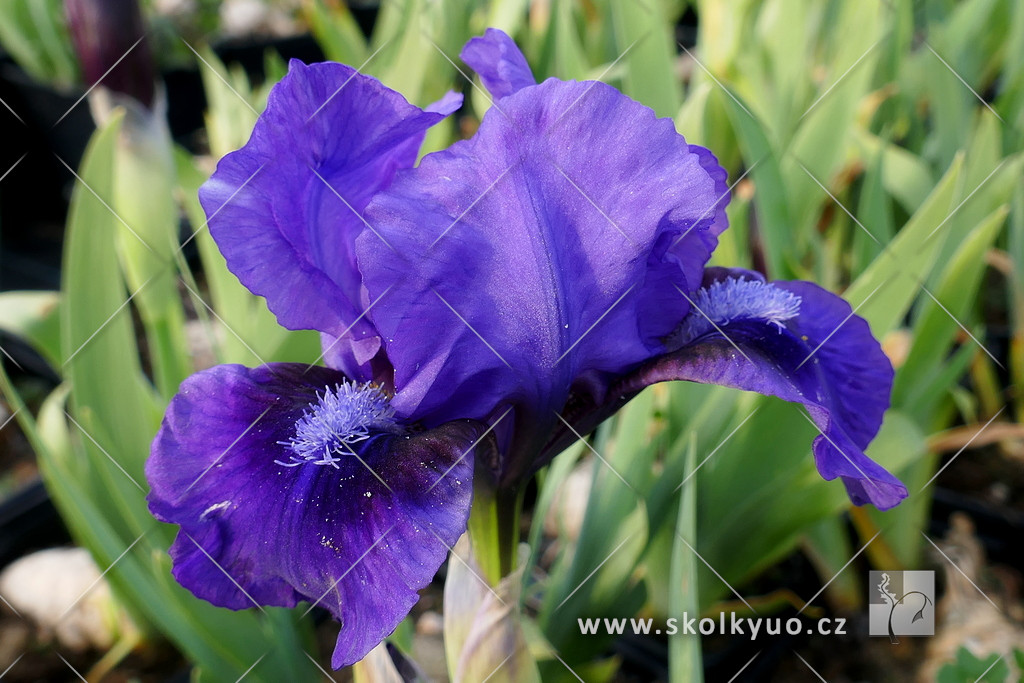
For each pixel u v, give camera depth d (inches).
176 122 19.3
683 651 5.9
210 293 15.0
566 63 8.8
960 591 8.7
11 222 17.2
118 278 7.4
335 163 5.5
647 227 5.4
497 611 5.7
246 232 5.2
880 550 8.6
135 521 7.2
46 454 6.9
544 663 7.0
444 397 5.3
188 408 5.4
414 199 5.1
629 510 7.2
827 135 9.0
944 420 9.2
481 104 8.3
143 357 13.4
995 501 10.0
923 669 8.2
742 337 6.0
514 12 9.9
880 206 8.8
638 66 8.2
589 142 5.2
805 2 10.3
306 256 5.4
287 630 7.0
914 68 11.8
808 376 6.0
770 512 7.8
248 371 5.7
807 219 9.4
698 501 7.8
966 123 10.9
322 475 5.2
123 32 7.6
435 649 8.0
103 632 8.6
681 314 6.0
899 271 7.5
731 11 11.1
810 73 11.9
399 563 4.9
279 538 5.1
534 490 10.2
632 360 5.8
